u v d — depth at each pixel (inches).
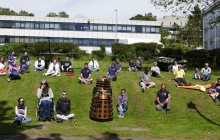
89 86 631.8
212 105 557.6
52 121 446.6
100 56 1449.3
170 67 875.4
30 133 362.6
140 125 454.6
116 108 542.9
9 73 647.1
